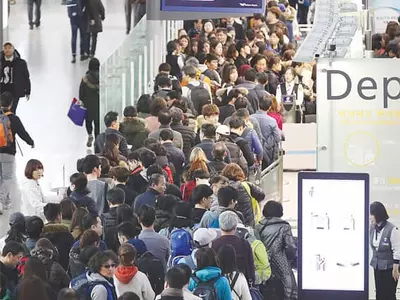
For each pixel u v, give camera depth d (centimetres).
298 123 4047
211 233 2283
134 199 2636
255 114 3362
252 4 3338
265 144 3338
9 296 2147
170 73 4109
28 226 2328
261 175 3164
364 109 2447
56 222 2403
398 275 2461
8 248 2183
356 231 2127
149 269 2216
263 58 4184
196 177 2689
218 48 4316
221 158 2855
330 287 2139
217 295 2072
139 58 4044
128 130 3158
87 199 2559
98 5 4941
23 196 2852
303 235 2133
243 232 2331
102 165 2794
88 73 3928
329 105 2448
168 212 2456
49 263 2175
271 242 2420
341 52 2547
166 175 2756
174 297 1983
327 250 2131
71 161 3875
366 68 2434
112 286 2086
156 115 3225
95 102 3941
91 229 2244
